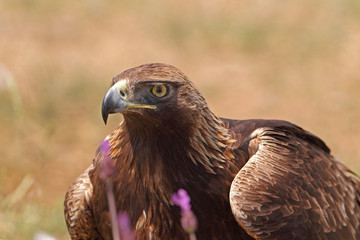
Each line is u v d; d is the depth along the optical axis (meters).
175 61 21.91
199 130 7.91
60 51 21.91
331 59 22.03
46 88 19.28
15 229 11.38
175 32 23.27
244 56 22.36
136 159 7.98
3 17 23.69
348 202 8.86
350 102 19.56
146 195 8.00
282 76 21.12
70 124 18.23
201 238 8.04
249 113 18.98
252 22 24.02
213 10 25.12
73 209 8.63
